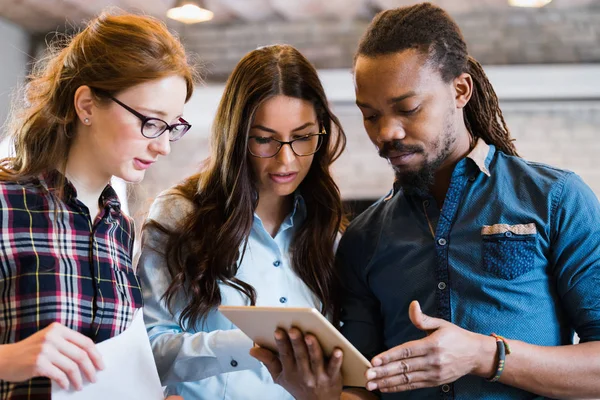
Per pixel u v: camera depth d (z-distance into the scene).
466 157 1.90
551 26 5.95
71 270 1.62
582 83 5.89
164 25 1.82
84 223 1.68
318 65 6.20
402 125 1.81
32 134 1.68
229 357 1.91
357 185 6.26
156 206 2.14
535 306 1.77
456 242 1.85
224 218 2.08
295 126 1.98
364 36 1.91
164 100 1.67
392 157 1.84
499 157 1.93
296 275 2.14
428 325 1.60
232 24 6.29
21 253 1.57
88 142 1.70
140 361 1.61
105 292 1.67
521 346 1.67
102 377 1.51
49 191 1.65
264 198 2.14
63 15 5.77
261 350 1.72
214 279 2.02
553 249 1.79
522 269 1.77
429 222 1.93
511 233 1.79
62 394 1.45
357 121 6.24
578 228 1.76
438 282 1.85
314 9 5.92
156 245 2.07
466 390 1.77
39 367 1.39
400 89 1.78
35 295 1.56
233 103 2.03
